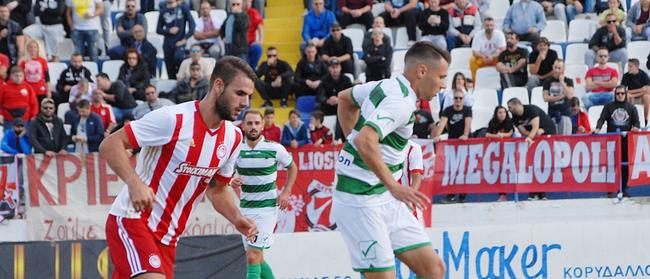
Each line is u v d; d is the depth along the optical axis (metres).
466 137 31.05
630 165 29.89
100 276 25.27
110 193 29.97
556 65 33.47
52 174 30.02
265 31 42.62
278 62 37.31
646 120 34.41
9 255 25.38
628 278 26.36
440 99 35.72
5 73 36.75
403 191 14.55
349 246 16.36
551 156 30.02
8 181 30.00
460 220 30.45
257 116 24.25
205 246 25.48
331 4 42.06
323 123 35.16
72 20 40.72
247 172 24.30
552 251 26.27
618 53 36.91
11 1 42.09
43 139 31.83
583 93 36.66
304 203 29.70
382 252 16.02
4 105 35.06
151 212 14.22
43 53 40.50
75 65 37.06
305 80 36.91
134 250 14.06
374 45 36.62
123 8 44.53
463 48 38.38
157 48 41.91
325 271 25.78
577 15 40.56
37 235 29.92
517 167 30.00
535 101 35.09
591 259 26.33
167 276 14.60
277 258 25.89
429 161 29.97
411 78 15.63
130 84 36.84
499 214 30.34
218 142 14.19
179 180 14.16
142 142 13.73
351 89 16.70
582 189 29.91
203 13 39.03
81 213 29.97
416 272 16.38
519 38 38.31
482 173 30.08
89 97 35.53
